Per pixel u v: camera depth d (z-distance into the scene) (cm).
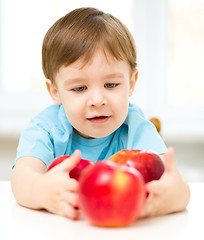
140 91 265
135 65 116
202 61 264
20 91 266
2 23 268
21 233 62
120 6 264
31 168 90
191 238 59
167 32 265
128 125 119
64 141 115
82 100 102
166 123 262
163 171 78
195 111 261
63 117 119
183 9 263
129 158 75
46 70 116
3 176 216
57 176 74
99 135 107
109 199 61
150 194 71
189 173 207
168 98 268
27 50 269
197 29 263
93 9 116
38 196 76
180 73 266
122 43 107
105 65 100
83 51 100
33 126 114
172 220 70
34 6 267
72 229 64
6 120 262
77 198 70
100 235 60
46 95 265
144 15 264
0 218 73
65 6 265
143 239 58
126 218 63
